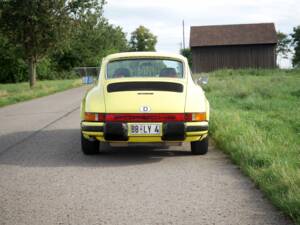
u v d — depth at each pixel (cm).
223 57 5925
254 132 834
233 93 2025
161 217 439
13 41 3706
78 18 3738
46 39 3719
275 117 1235
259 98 1789
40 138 971
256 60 5866
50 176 614
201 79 866
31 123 1250
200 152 752
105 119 688
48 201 497
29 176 616
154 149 820
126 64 786
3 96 2627
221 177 596
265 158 643
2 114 1555
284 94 1952
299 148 734
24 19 3603
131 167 667
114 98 704
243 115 1208
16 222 430
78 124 1205
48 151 812
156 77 759
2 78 6425
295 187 478
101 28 7838
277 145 752
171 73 772
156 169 651
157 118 683
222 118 1049
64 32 3691
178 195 514
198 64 5978
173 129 682
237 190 532
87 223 425
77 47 7650
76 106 1784
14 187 559
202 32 6131
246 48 5869
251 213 447
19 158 749
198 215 444
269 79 3158
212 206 472
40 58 3844
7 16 3578
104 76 772
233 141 779
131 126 682
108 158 740
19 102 2148
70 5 3688
